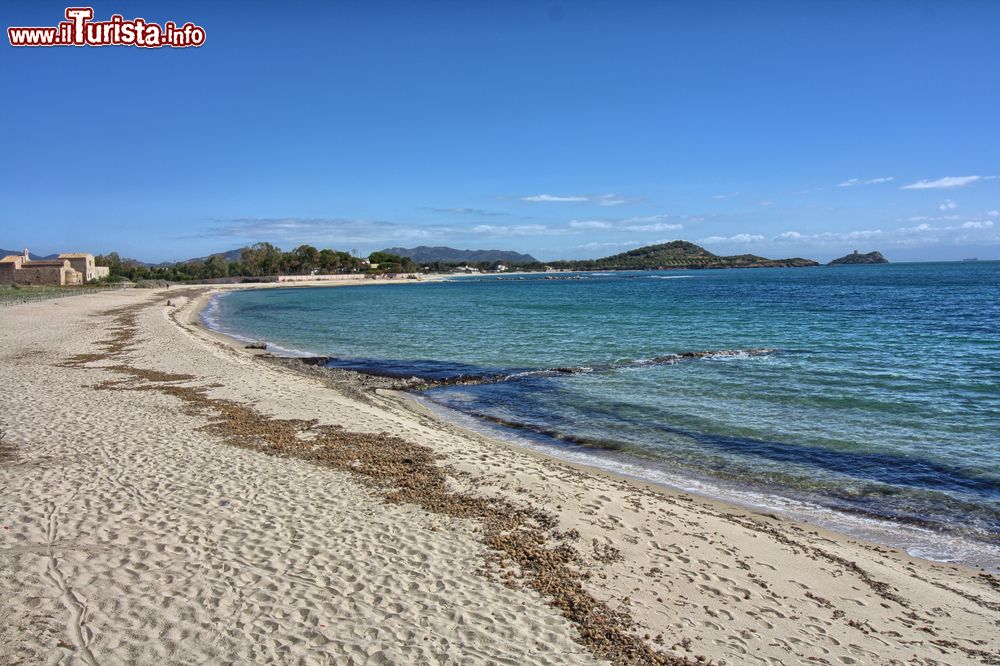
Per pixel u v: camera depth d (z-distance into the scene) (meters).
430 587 6.50
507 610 6.11
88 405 14.66
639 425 15.24
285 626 5.63
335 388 19.45
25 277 96.75
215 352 25.78
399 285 148.00
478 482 9.95
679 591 6.76
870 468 11.97
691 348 28.73
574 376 21.89
